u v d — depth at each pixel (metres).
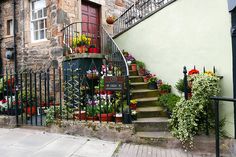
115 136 4.92
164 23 6.76
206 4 5.49
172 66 6.49
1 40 9.94
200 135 4.73
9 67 9.64
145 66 7.53
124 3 11.30
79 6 8.70
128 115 5.02
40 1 8.96
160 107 6.09
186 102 4.72
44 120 6.13
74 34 8.23
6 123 5.80
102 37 8.95
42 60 8.51
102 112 5.50
